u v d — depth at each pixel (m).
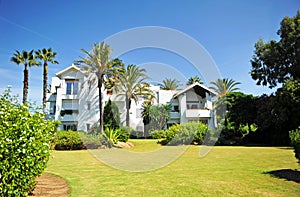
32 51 29.28
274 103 20.98
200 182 6.17
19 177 3.98
